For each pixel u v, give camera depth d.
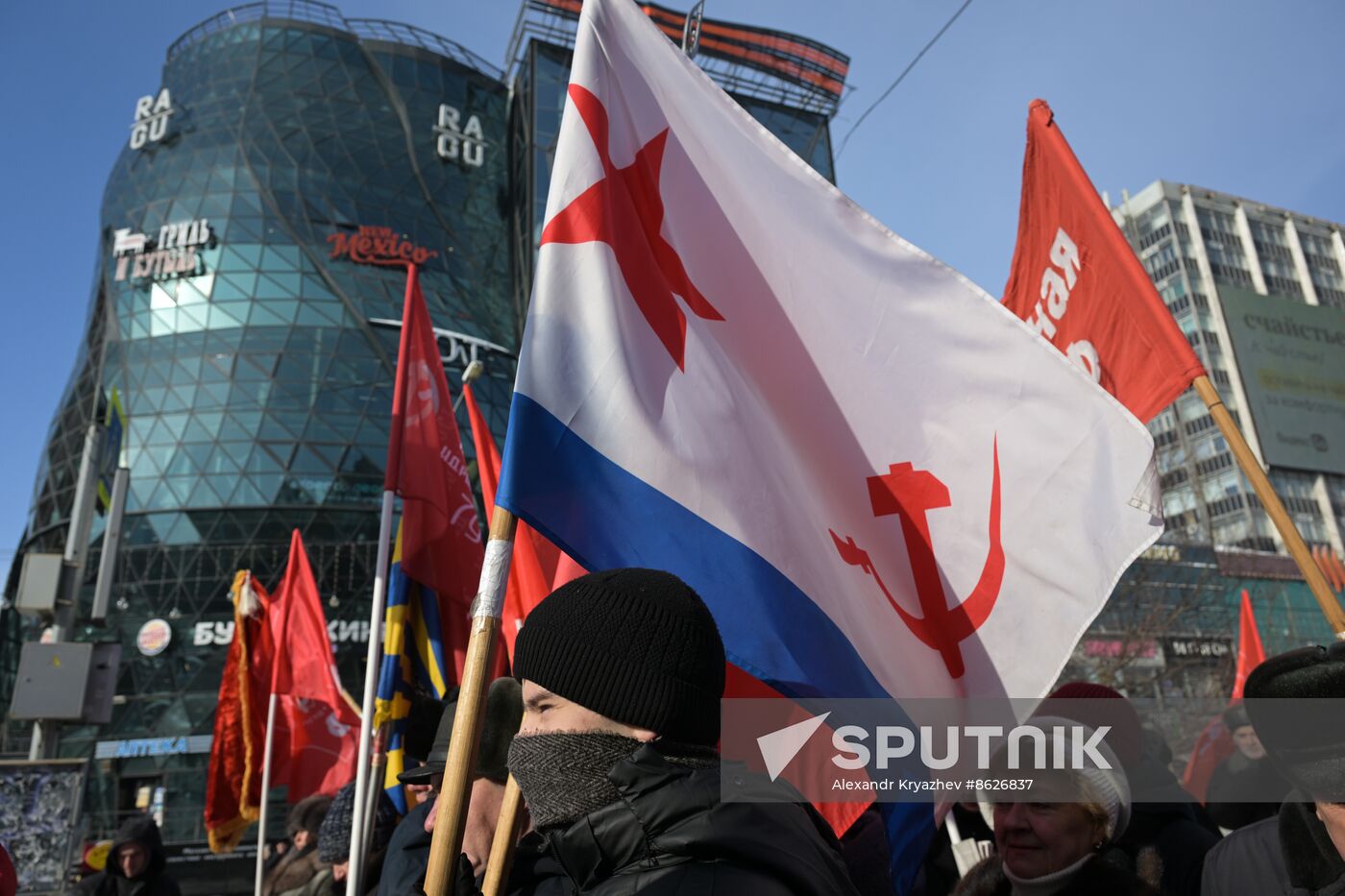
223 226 52.69
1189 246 81.94
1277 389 75.50
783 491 2.74
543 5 57.12
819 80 55.91
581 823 1.51
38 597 9.97
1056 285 4.16
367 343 51.56
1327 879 2.03
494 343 53.31
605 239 2.69
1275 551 65.94
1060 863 2.29
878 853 3.20
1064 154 4.14
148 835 6.12
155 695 43.09
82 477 10.71
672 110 3.16
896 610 2.91
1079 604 2.95
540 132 55.56
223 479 47.56
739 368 2.91
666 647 1.57
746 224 3.15
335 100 56.62
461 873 1.99
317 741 9.58
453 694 3.15
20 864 8.55
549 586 4.25
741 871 1.39
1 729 42.81
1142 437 3.02
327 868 5.00
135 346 51.31
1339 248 89.25
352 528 47.59
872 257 3.22
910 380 3.14
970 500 3.05
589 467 2.39
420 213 55.09
